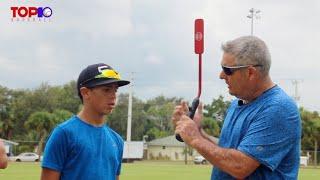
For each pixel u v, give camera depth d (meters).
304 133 62.19
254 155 4.24
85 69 5.12
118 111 88.19
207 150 4.28
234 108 4.66
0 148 4.43
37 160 58.75
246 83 4.39
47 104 79.56
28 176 27.27
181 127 4.41
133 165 49.72
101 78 5.02
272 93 4.41
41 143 61.19
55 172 4.90
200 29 4.87
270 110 4.30
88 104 5.09
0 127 72.06
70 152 4.94
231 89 4.48
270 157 4.26
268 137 4.26
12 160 57.62
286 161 4.38
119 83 5.13
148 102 105.94
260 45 4.36
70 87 84.56
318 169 48.28
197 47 4.86
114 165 5.25
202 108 4.80
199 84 4.84
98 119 5.12
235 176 4.27
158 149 78.56
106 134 5.21
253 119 4.38
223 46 4.45
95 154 5.01
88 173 4.94
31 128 61.50
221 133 4.68
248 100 4.52
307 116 62.41
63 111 63.03
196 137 4.34
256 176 4.33
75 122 5.05
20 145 65.50
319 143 64.00
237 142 4.45
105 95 5.05
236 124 4.51
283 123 4.28
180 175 31.78
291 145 4.33
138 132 89.44
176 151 77.62
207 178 28.75
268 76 4.45
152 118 97.69
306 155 63.38
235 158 4.24
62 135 4.93
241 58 4.34
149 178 28.47
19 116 75.06
